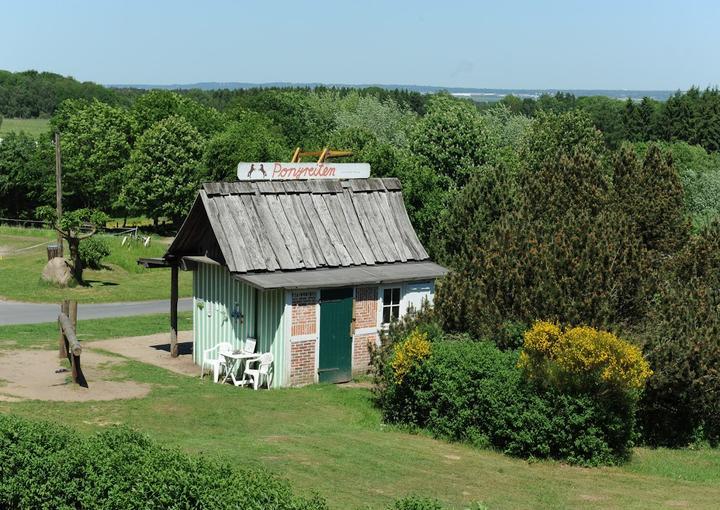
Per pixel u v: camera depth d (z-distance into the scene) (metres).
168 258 29.33
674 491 17.44
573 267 21.86
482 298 22.66
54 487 12.74
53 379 23.95
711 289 25.53
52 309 40.31
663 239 33.16
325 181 29.48
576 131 69.31
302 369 26.31
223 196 27.14
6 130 159.62
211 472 12.07
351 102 126.50
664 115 108.81
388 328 27.06
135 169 87.75
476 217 36.41
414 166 48.66
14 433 13.77
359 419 22.38
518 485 16.91
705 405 22.91
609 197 31.47
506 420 19.59
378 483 15.83
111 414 20.34
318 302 26.44
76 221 46.06
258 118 96.56
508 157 66.94
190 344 32.44
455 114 59.41
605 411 19.20
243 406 22.47
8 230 70.81
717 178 65.50
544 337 19.19
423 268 29.39
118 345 31.73
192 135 88.75
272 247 27.08
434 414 21.20
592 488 17.16
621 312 22.67
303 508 10.98
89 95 194.25
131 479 12.25
